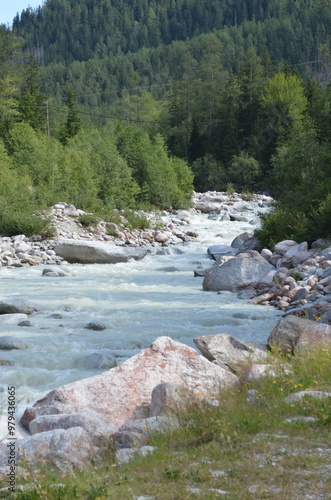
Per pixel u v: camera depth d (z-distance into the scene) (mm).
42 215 33406
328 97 86250
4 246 27953
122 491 5020
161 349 8625
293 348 9953
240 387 8242
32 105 80000
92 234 33562
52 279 22172
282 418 6570
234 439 6043
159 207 51875
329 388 7578
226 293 18938
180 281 21922
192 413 6879
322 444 5809
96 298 18078
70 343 11891
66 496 5000
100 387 8008
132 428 6648
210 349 9312
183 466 5488
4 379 9695
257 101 92625
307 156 33875
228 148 90688
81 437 6211
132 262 27484
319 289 16812
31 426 6961
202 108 108062
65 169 41188
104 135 60844
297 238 23734
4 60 86375
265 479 5117
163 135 106938
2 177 38531
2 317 14297
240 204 55625
